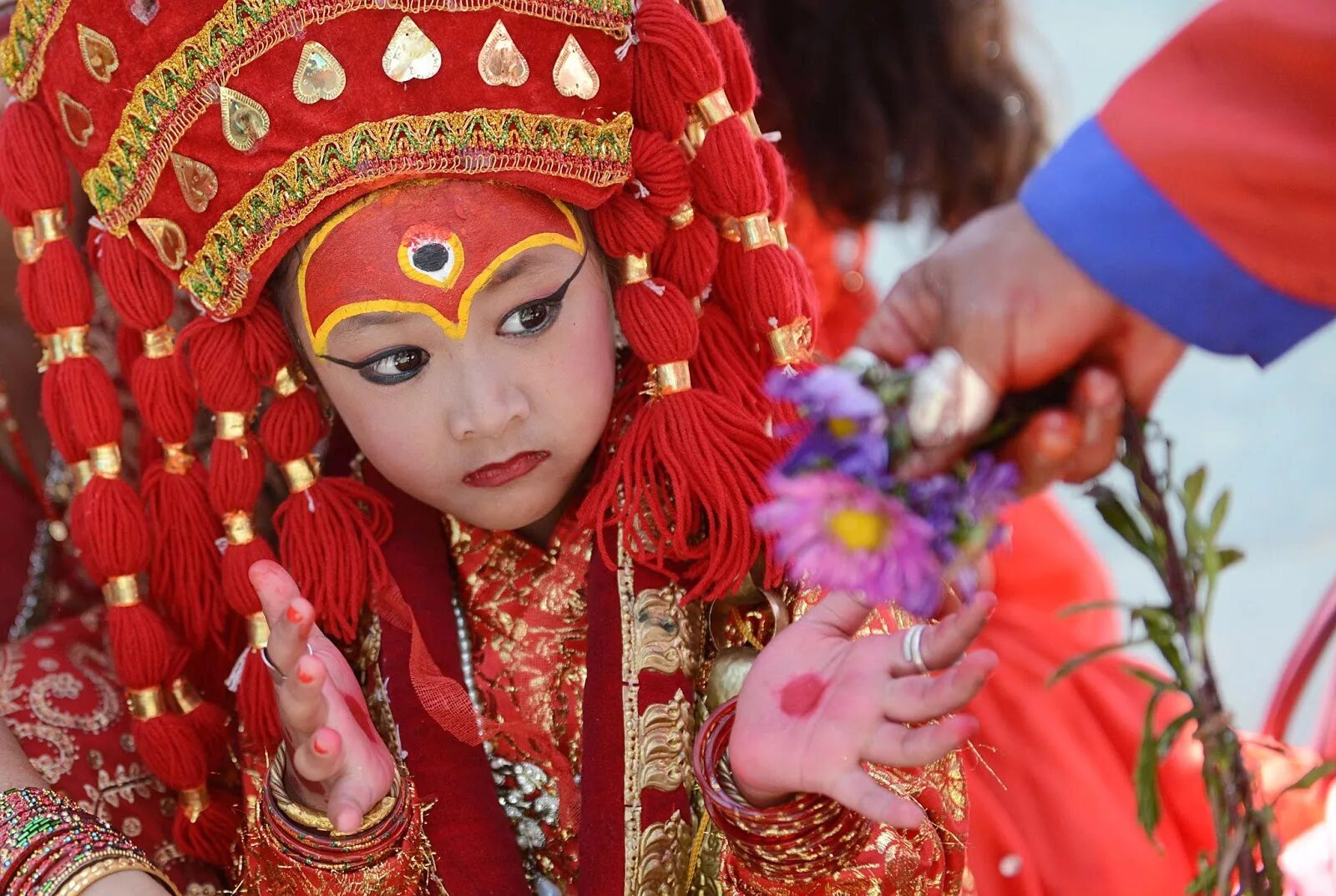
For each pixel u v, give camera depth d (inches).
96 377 53.1
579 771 53.7
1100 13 197.0
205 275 49.2
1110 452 38.8
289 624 41.6
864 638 42.7
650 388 51.3
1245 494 126.1
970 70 84.0
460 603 55.4
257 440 53.4
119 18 46.1
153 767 54.3
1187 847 67.8
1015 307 38.2
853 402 37.2
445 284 46.3
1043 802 66.9
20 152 51.3
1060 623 76.0
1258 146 35.5
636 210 50.1
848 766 41.1
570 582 54.4
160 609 55.6
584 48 47.4
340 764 45.2
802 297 53.1
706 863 51.4
